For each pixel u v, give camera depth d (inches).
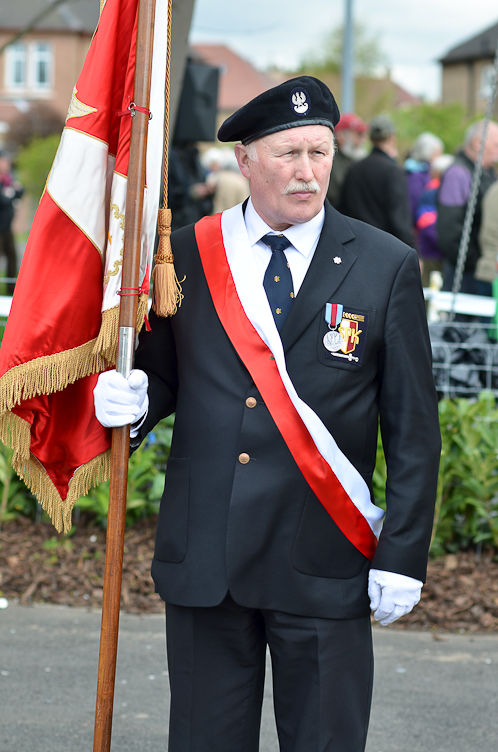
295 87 83.9
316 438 85.5
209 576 86.4
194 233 92.9
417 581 86.7
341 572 87.7
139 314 89.8
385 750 125.1
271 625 87.8
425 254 353.1
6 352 91.9
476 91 1882.4
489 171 297.6
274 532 86.2
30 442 96.3
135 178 87.7
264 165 85.3
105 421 88.0
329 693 87.1
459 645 157.2
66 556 182.7
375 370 89.1
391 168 269.1
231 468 86.7
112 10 91.4
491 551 186.2
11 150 1124.5
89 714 133.4
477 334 208.5
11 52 1594.5
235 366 87.7
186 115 335.3
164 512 90.5
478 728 131.2
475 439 185.8
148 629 160.4
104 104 91.3
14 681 141.7
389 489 88.6
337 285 87.5
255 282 88.0
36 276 91.4
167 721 132.3
